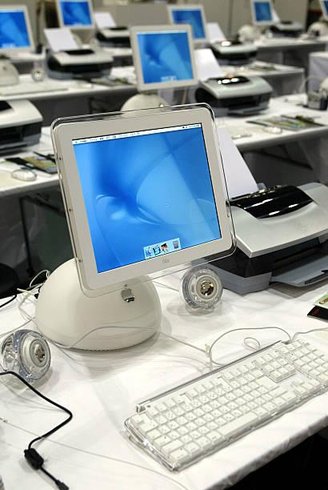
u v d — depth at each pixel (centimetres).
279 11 798
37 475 79
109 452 84
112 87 373
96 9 621
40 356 100
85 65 403
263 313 126
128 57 496
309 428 90
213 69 322
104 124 100
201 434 85
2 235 298
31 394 97
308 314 125
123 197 104
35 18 599
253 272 130
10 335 105
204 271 126
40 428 88
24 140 247
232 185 152
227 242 120
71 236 98
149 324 111
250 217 136
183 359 108
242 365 102
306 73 514
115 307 108
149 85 276
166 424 87
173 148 112
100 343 108
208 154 117
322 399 96
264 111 331
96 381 101
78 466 81
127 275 104
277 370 101
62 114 401
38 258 281
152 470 80
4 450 83
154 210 109
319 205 148
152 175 109
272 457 85
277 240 132
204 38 451
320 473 135
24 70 444
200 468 80
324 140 313
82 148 98
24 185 206
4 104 244
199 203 116
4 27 407
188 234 114
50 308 111
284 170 347
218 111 307
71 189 96
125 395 97
